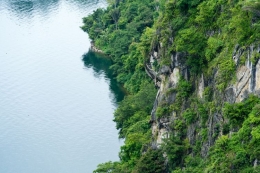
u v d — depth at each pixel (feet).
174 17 320.70
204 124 275.80
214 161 243.40
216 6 289.53
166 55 322.55
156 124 340.80
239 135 234.79
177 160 296.51
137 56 549.95
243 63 248.93
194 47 292.20
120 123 450.71
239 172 229.25
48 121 511.81
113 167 356.38
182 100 307.37
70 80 604.90
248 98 242.99
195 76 298.76
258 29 245.65
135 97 456.04
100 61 654.12
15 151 463.01
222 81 261.24
